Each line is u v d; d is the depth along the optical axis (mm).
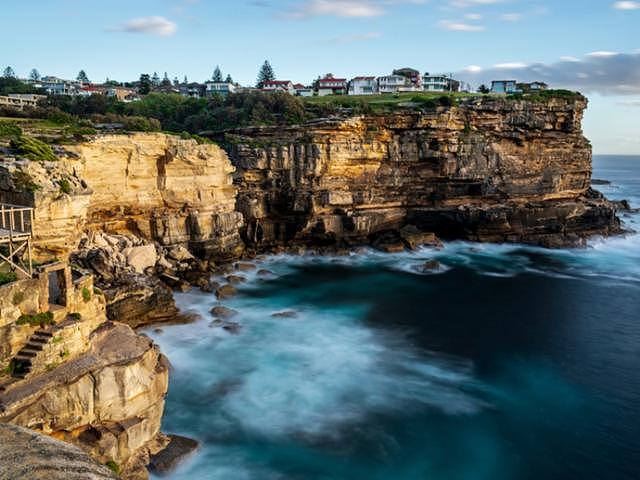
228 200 56938
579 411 28594
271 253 62281
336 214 63719
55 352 18562
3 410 16219
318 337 37906
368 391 29984
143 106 95938
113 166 47156
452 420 27312
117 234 48188
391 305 46188
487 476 23109
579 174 76125
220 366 32156
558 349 36875
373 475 22703
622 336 39469
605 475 23469
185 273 48469
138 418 20312
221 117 79938
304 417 26953
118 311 35094
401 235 67062
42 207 31891
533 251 66938
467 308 45688
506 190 70062
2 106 76125
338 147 63312
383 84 123375
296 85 146875
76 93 142250
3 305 17766
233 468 22578
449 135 67000
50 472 7520
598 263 61656
